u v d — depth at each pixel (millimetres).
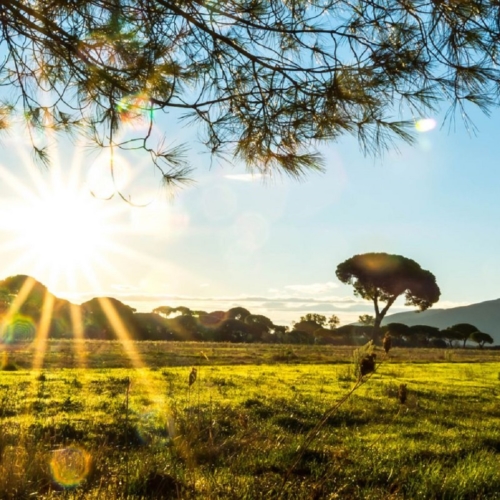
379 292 82750
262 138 4738
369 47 4246
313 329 113250
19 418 10750
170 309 97312
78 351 40281
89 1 4648
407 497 7016
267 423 11227
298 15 4344
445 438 10578
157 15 4715
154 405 12945
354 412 13125
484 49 3771
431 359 48000
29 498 5621
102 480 6008
